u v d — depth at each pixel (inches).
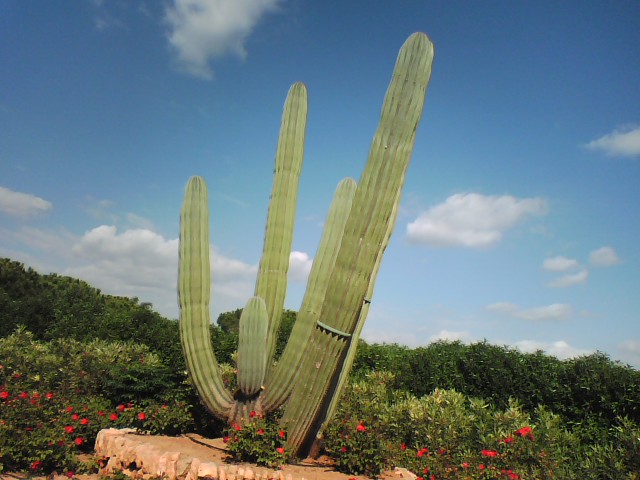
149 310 489.1
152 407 256.4
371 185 202.1
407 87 201.8
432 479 234.4
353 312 205.9
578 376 283.4
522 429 245.4
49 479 210.8
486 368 327.6
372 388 344.2
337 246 239.8
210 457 215.0
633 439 227.0
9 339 398.3
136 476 206.7
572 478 216.4
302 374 215.5
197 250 238.4
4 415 231.6
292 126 260.8
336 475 214.1
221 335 462.3
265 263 252.1
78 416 257.1
